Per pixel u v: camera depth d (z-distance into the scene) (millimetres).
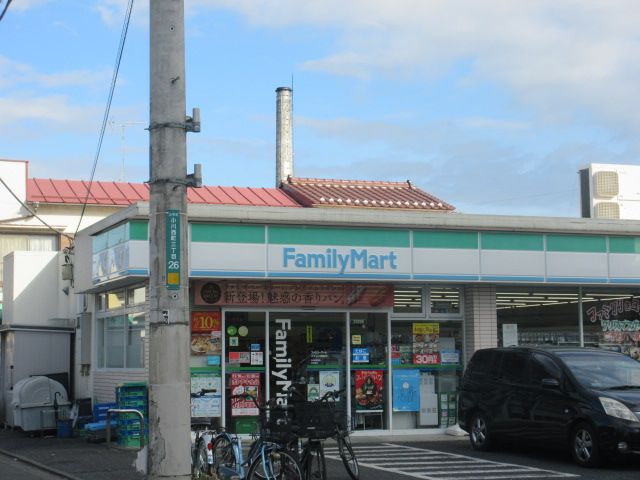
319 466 10984
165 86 9250
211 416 17219
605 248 19328
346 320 18359
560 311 19953
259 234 16969
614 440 12648
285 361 17859
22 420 18938
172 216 9156
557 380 13867
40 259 23547
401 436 18359
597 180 24031
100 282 18391
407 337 18875
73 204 27391
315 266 17250
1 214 26594
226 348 17531
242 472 11258
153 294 9102
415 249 17906
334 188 30500
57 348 21844
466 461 14148
